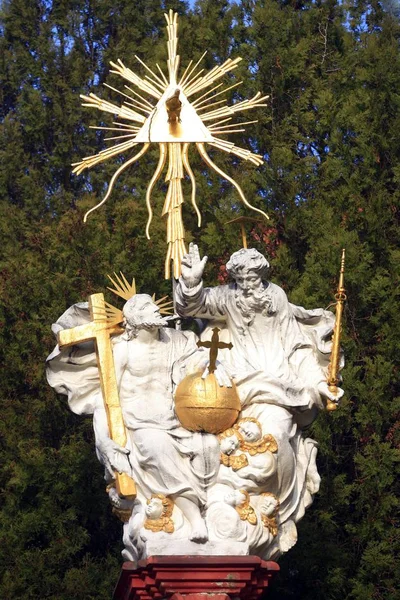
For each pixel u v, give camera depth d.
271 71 34.72
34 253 34.16
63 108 38.72
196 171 34.38
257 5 35.91
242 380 22.42
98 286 33.09
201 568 21.14
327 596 30.45
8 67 39.69
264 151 34.44
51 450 32.00
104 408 22.48
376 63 34.50
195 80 24.53
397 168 33.25
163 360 22.77
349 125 33.78
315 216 33.19
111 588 30.92
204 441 21.92
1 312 33.44
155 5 39.88
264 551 21.98
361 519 31.30
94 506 32.06
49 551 31.34
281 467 22.11
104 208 34.91
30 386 33.19
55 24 39.94
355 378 31.77
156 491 21.70
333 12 36.19
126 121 38.66
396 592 30.06
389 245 33.19
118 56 39.06
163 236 33.47
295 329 23.14
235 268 22.95
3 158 38.19
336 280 32.12
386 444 30.81
